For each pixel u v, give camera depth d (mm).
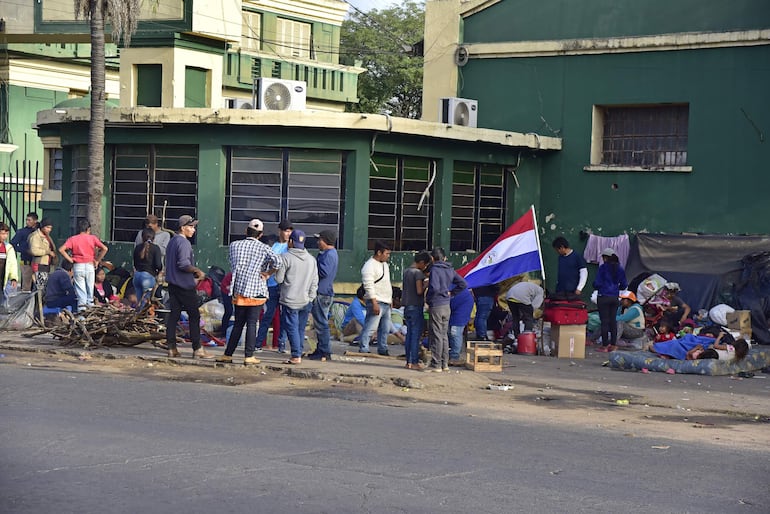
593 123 22438
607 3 22188
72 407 10219
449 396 12250
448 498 7078
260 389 12148
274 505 6742
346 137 19781
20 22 25422
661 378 14320
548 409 11562
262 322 15562
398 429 9688
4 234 17516
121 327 15023
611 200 22281
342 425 9781
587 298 22422
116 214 20531
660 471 8250
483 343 14555
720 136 21203
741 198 21016
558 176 22875
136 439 8711
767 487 7828
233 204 19828
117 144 20453
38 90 30469
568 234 22750
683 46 21438
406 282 14102
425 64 24094
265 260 13789
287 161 19781
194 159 19953
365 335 15625
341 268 19812
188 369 13617
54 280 17297
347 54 46562
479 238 22203
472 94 23656
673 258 20422
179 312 14312
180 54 22328
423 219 21234
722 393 13164
